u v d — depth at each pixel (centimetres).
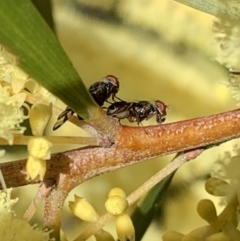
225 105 10
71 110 5
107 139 5
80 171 5
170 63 10
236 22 5
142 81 10
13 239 5
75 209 5
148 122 9
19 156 9
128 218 5
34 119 5
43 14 6
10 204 5
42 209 7
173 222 10
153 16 11
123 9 11
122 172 10
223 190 5
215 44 5
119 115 6
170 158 10
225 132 5
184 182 10
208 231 5
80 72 10
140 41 11
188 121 5
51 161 5
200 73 10
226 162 5
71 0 11
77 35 11
